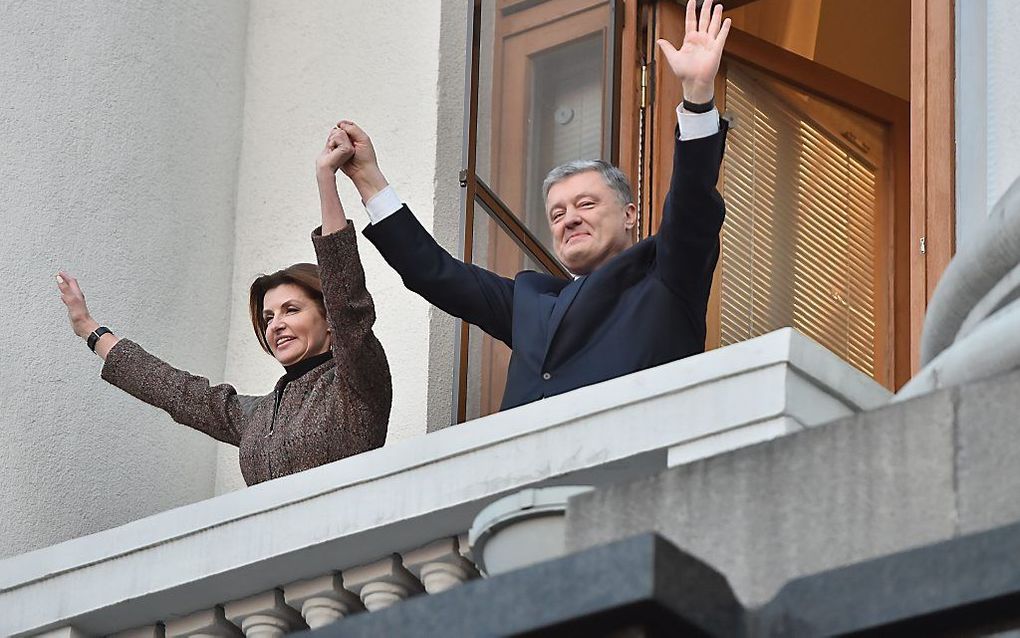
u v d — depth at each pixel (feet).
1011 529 18.22
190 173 53.42
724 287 56.08
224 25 56.03
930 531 20.11
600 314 34.94
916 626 18.45
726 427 29.81
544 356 35.01
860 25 62.44
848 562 20.51
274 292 40.04
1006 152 45.78
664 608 18.21
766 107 58.90
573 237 36.52
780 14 60.95
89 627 38.06
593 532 22.40
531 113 48.08
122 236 50.65
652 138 53.21
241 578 36.01
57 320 48.19
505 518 26.27
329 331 39.55
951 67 48.19
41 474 46.73
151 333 50.80
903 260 60.13
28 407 46.83
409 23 54.65
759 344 29.89
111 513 48.26
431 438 33.71
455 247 51.75
